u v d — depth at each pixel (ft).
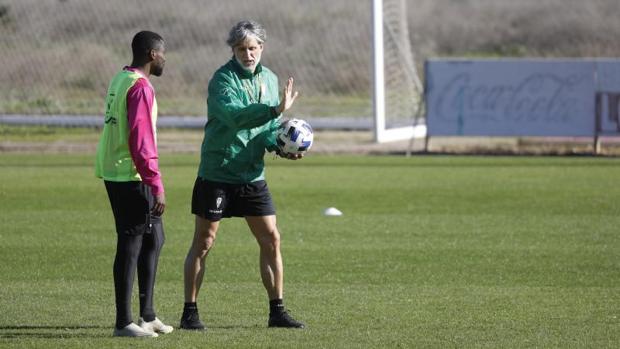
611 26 648.79
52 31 422.00
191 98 413.39
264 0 538.06
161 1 485.15
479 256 136.98
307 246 144.97
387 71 328.49
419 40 638.53
